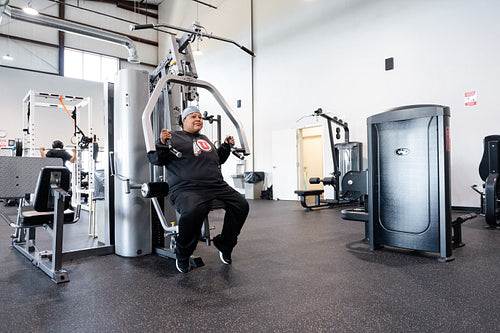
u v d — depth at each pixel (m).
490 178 3.55
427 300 1.58
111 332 1.30
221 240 2.23
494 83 4.75
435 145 2.33
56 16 9.90
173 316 1.44
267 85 8.19
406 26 5.65
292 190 7.56
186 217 1.92
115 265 2.31
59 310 1.52
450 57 5.16
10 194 2.33
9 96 9.05
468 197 4.99
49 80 9.66
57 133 9.73
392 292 1.70
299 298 1.63
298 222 4.18
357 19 6.36
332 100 6.78
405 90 5.68
